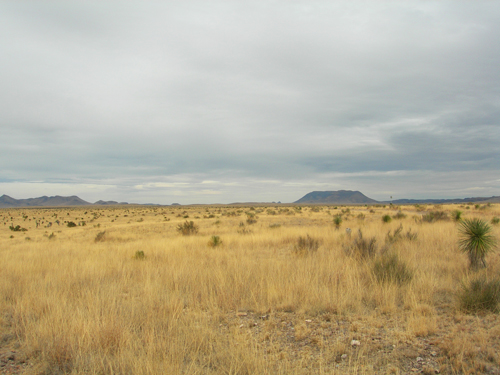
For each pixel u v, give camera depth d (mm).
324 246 13383
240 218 48438
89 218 75125
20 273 9602
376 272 7363
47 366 3947
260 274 7859
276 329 4996
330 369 3588
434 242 12570
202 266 9641
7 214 111750
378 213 46938
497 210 32375
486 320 4809
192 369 3697
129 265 10641
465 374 3350
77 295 6902
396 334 4508
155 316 5453
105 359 4051
